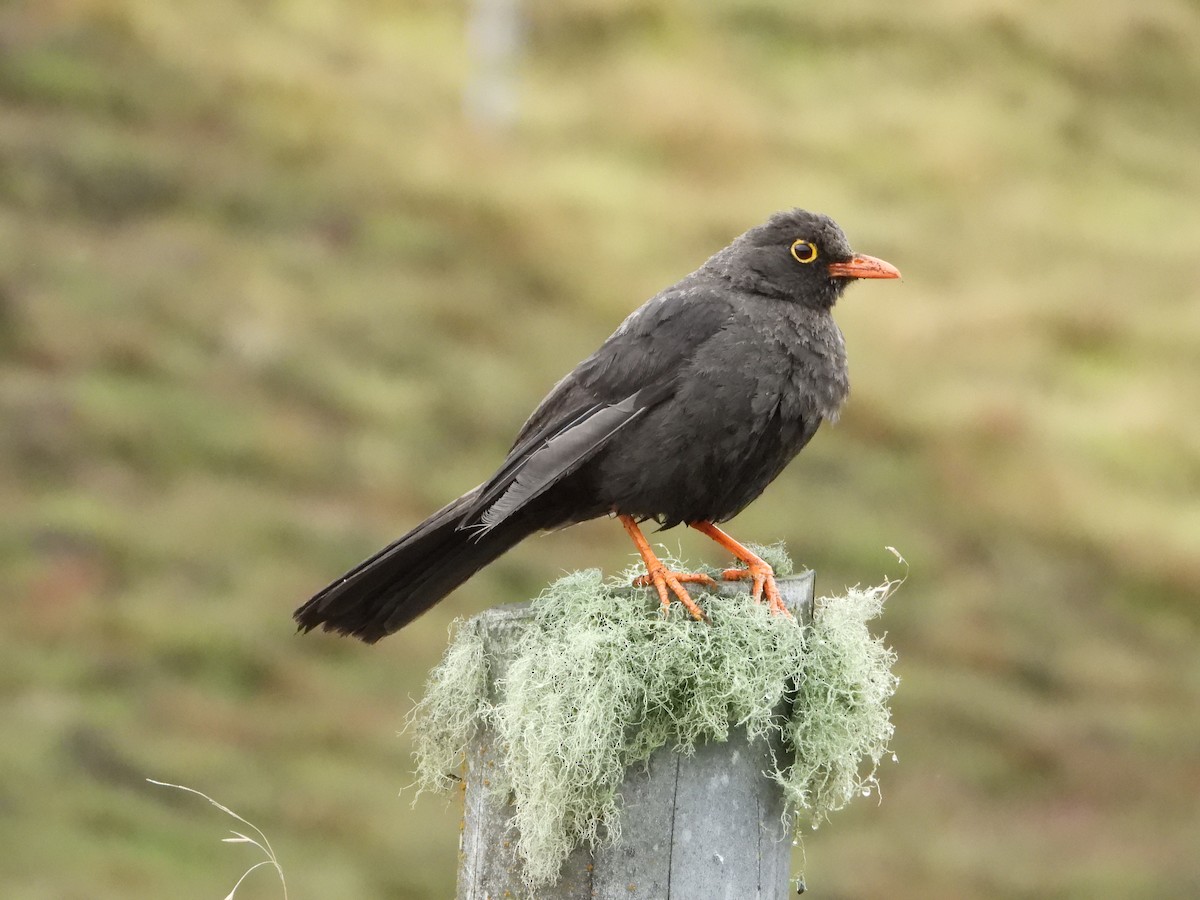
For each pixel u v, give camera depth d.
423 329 22.47
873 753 4.94
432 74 31.94
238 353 20.55
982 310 27.00
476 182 27.17
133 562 16.08
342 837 12.84
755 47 35.44
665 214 27.97
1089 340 26.92
